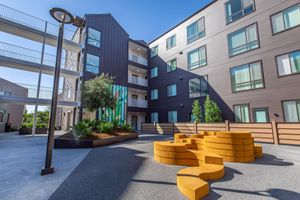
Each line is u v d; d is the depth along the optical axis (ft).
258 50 40.19
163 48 71.77
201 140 22.25
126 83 68.13
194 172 12.98
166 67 68.85
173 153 17.88
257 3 41.52
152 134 53.52
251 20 42.34
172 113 63.00
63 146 28.27
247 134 18.35
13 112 77.10
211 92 49.57
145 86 76.74
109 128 36.91
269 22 38.96
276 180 12.74
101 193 11.10
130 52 80.28
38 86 47.98
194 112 48.29
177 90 62.03
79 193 11.14
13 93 71.26
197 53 55.93
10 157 21.58
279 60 36.52
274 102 36.35
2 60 43.42
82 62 56.29
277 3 37.99
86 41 57.93
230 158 18.10
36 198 10.49
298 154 21.25
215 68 49.44
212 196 10.39
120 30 70.03
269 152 22.58
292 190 11.07
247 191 11.00
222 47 48.39
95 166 17.37
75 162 19.02
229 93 45.06
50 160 15.48
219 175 13.42
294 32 34.91
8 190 11.63
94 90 42.78
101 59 60.95
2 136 47.62
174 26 66.49
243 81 42.47
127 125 42.16
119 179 13.61
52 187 12.16
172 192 11.10
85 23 60.23
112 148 27.94
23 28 47.44
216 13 51.24
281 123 29.30
